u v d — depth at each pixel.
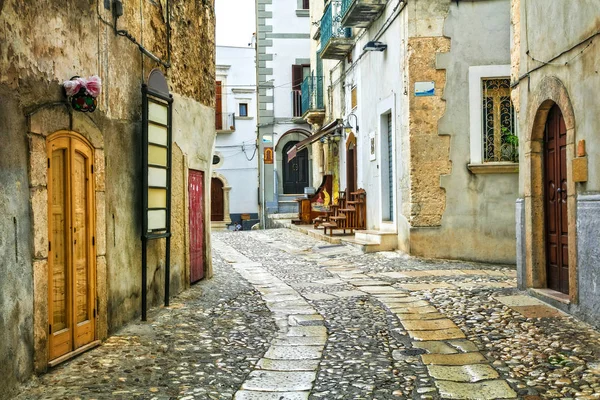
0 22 4.38
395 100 13.38
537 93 7.57
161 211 7.82
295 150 22.55
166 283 8.02
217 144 32.88
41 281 4.93
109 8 6.50
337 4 17.69
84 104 5.56
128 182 7.02
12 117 4.55
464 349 5.86
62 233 5.43
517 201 8.39
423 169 12.38
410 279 10.13
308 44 28.08
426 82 12.31
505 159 12.38
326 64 21.94
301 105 26.92
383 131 14.74
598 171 6.09
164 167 7.94
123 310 6.80
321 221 19.62
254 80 33.19
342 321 7.21
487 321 6.86
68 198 5.46
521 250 8.30
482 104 12.36
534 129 7.79
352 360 5.58
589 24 6.20
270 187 28.00
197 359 5.57
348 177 18.31
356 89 17.34
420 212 12.41
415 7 12.30
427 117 12.33
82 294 5.79
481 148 12.29
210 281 10.23
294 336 6.52
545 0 7.31
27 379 4.72
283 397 4.58
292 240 17.88
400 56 12.97
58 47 5.32
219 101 32.91
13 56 4.57
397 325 6.93
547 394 4.51
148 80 7.45
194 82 9.86
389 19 13.70
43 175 4.96
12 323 4.48
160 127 7.83
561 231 7.45
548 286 7.86
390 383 4.89
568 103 6.69
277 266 12.42
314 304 8.27
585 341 5.73
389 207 14.74
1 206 4.35
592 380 4.72
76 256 5.64
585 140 6.35
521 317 6.87
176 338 6.31
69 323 5.48
